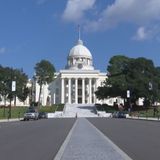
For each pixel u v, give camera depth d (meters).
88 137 32.03
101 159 17.30
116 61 162.75
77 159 17.30
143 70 158.12
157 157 18.72
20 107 156.12
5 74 161.88
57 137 32.56
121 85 151.25
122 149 22.34
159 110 149.50
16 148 23.36
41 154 20.17
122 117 112.12
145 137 32.38
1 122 73.69
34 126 54.09
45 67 179.25
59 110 164.75
